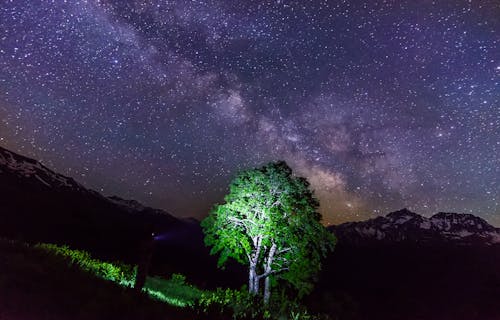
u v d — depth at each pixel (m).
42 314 7.08
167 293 19.80
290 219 26.78
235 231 26.80
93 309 8.05
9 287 7.78
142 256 11.61
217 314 11.77
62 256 12.98
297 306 25.73
